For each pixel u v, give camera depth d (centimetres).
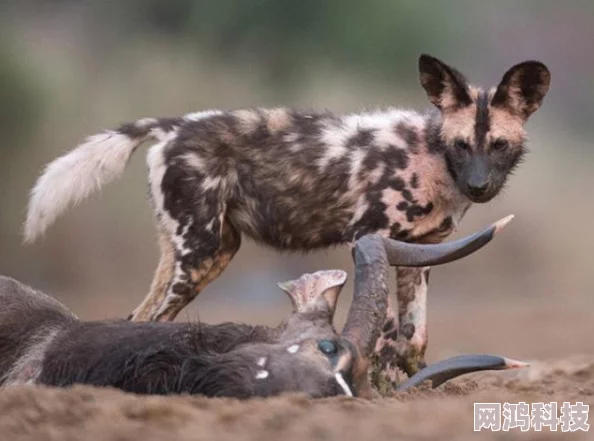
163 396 1684
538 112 8738
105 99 6781
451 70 2800
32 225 2927
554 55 9950
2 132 6309
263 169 2866
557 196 7069
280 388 1672
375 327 1817
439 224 2825
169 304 2825
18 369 1897
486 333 4444
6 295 1977
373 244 1881
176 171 2847
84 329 1886
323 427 1512
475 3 9662
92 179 2927
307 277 1830
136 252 6066
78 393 1683
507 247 6681
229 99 7419
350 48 8681
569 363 2617
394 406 1652
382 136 2825
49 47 7094
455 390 2145
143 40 7619
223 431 1523
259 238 2911
